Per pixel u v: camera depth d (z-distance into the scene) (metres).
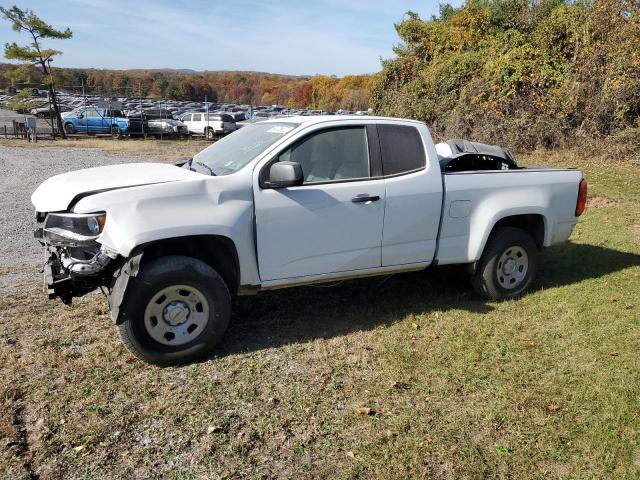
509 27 18.94
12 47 27.36
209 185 3.82
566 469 2.78
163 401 3.34
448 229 4.76
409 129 4.60
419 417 3.21
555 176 5.28
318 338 4.26
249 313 4.77
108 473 2.71
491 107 15.80
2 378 3.56
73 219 3.62
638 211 8.97
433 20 22.89
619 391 3.45
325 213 4.17
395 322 4.59
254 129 4.76
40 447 2.88
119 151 22.08
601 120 14.07
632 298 5.14
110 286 3.89
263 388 3.52
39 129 30.89
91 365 3.76
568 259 6.49
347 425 3.13
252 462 2.81
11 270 6.05
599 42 14.19
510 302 5.08
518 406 3.31
